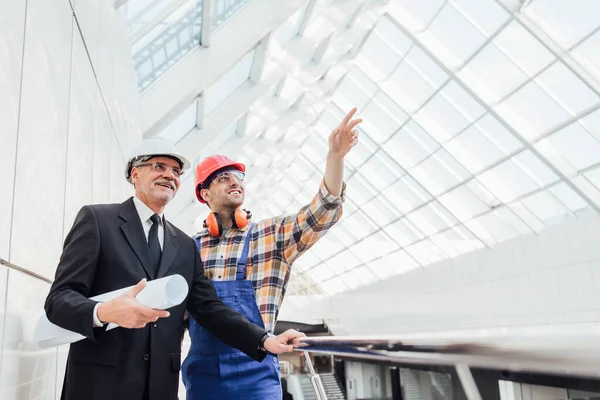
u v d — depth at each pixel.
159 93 10.20
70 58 3.84
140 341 2.53
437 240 27.45
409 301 32.78
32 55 2.74
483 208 22.69
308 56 16.94
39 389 2.95
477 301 25.38
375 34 18.39
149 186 2.79
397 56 18.64
